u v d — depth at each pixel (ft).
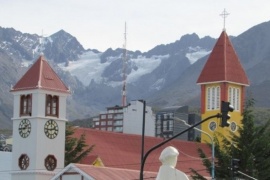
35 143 417.90
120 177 377.71
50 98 426.10
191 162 505.25
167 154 161.68
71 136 460.96
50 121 424.05
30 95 423.64
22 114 425.69
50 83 426.51
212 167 322.14
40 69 429.79
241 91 576.20
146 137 497.46
